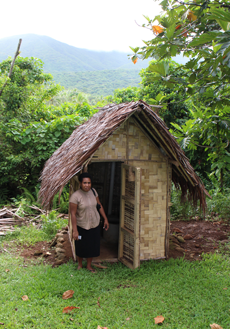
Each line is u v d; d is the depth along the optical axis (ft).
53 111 37.42
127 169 14.16
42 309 9.80
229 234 19.35
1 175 29.68
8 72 36.14
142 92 37.32
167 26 12.10
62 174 12.70
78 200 13.00
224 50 8.62
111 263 14.99
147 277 12.69
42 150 29.32
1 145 28.63
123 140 14.10
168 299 10.74
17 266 13.98
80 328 8.90
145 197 14.73
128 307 10.17
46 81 39.83
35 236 19.20
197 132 17.95
